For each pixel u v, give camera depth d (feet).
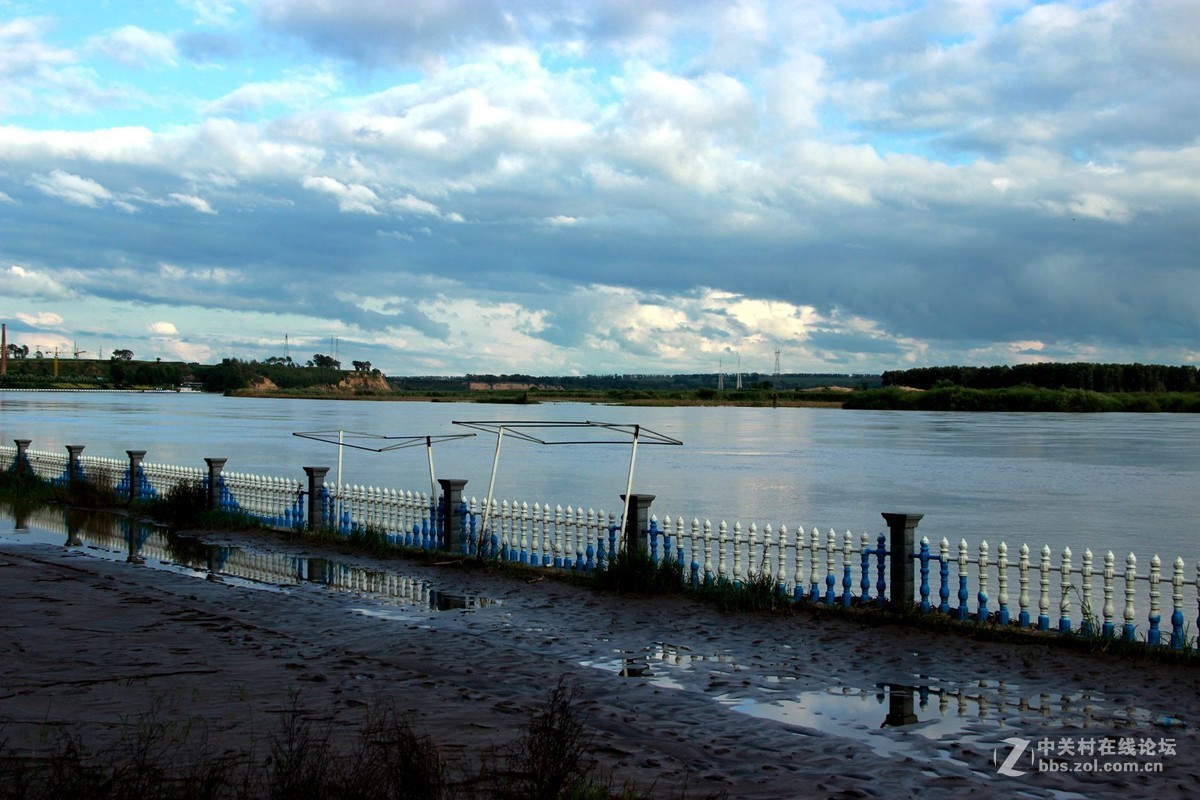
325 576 55.31
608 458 185.57
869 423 390.21
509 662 36.60
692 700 31.89
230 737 25.72
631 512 52.49
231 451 187.73
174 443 208.23
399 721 27.73
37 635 37.86
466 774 22.99
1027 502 112.88
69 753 22.59
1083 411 569.64
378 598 49.14
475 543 60.49
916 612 42.86
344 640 39.58
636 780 23.82
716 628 42.73
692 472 153.99
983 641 39.75
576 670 35.65
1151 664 36.11
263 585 52.19
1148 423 402.31
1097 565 71.15
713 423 387.34
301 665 34.42
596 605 47.62
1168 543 82.53
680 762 25.53
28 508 86.84
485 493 119.75
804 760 26.11
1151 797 23.86
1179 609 37.22
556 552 57.36
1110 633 38.19
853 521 95.50
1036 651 38.01
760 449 216.13
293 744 24.85
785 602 45.85
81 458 96.22
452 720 28.19
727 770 25.11
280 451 189.67
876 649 38.83
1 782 20.93
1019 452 205.77
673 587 50.26
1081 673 35.17
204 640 37.99
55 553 61.67
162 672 32.76
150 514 81.46
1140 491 125.39
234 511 77.20
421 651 37.99
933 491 124.88
